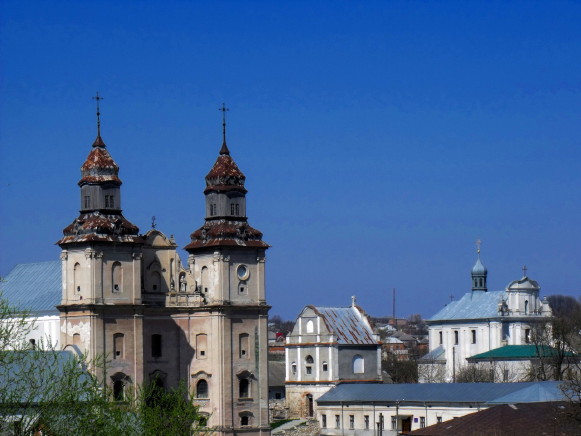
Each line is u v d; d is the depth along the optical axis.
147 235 173.88
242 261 176.50
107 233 164.88
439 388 182.00
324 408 196.25
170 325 174.12
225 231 175.88
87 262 163.38
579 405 149.12
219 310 172.75
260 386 175.88
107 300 163.75
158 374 171.25
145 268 172.75
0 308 127.56
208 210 179.75
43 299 179.12
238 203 179.50
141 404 112.00
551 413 151.00
